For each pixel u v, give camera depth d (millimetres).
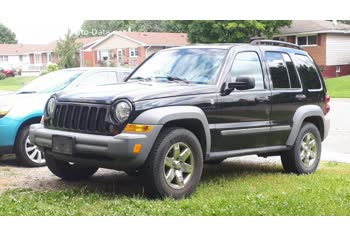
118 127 5879
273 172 8406
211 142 6656
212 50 7281
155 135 5887
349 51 44562
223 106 6734
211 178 7727
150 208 5672
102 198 6250
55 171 7242
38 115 8555
